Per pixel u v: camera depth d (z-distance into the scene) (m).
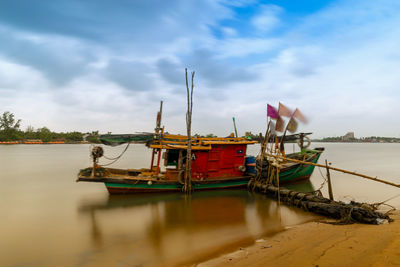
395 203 15.09
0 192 18.64
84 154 61.94
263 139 19.06
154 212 13.26
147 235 10.12
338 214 11.57
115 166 39.00
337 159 49.91
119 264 7.82
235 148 18.47
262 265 6.79
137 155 69.88
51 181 23.67
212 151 17.78
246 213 12.99
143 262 7.88
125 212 13.30
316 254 7.16
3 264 7.94
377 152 80.62
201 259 7.88
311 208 12.99
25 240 9.78
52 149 87.31
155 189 16.67
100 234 10.30
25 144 129.88
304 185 21.27
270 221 11.67
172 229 10.75
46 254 8.59
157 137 16.94
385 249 7.07
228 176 18.34
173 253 8.43
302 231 9.91
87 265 7.81
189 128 16.62
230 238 9.64
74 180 24.34
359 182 22.73
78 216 12.72
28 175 27.62
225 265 7.15
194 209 13.74
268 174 17.52
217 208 13.93
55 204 15.06
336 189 19.62
